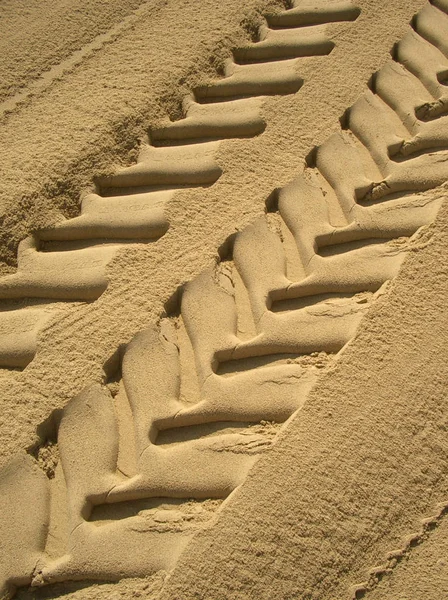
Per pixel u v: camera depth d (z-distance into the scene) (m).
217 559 1.40
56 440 1.55
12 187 1.83
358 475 1.47
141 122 1.96
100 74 2.06
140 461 1.51
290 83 2.02
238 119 1.96
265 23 2.18
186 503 1.48
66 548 1.44
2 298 1.74
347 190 1.83
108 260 1.72
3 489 1.48
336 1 2.19
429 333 1.61
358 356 1.58
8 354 1.63
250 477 1.47
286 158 1.88
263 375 1.58
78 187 1.86
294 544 1.41
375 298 1.66
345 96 1.99
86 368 1.60
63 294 1.71
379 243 1.76
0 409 1.56
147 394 1.57
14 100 2.02
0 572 1.42
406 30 2.13
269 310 1.68
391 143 1.91
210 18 2.17
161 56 2.09
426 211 1.78
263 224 1.78
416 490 1.47
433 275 1.69
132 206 1.82
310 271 1.72
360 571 1.41
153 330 1.64
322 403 1.53
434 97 2.01
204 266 1.72
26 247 1.78
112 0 2.25
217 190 1.83
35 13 2.22
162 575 1.40
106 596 1.39
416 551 1.43
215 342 1.63
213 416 1.55
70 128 1.93
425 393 1.55
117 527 1.45
